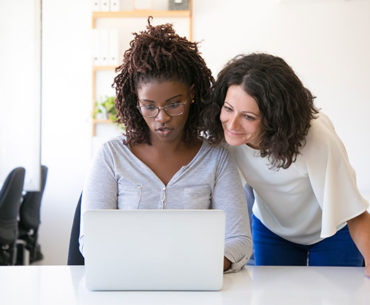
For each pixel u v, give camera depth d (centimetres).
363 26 487
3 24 398
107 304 122
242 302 125
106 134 494
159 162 163
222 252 132
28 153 400
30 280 140
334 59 491
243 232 157
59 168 496
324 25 489
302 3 488
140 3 486
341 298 130
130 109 163
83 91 496
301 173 164
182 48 155
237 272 152
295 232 194
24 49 399
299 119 147
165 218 130
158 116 152
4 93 399
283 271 154
